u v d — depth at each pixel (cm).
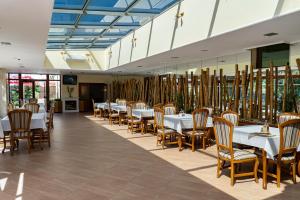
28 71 1499
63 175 430
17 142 634
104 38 1058
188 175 431
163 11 715
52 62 1308
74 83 1703
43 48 690
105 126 1018
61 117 1366
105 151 599
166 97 1020
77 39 1034
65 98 1684
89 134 833
